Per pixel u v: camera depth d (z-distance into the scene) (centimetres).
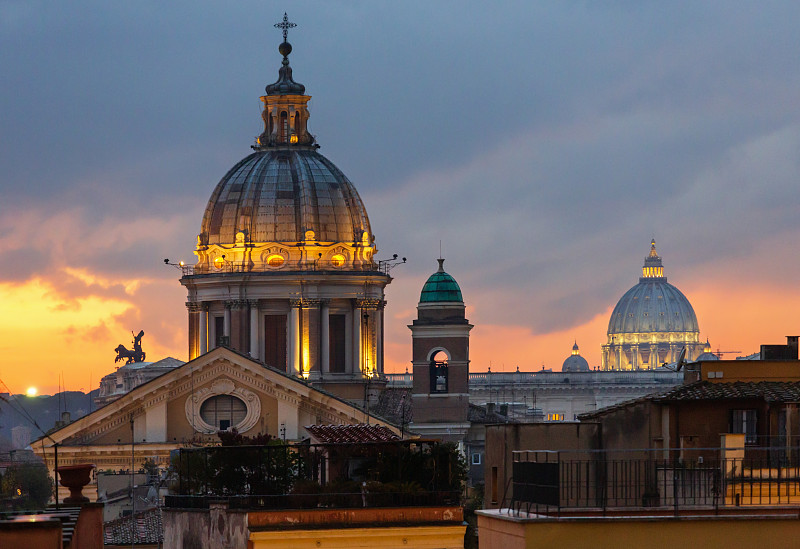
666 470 8188
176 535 9350
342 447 9344
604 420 9706
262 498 8850
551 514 6781
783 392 8988
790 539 6450
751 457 8231
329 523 8475
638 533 6444
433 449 9225
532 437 9975
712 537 6450
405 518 8556
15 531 5781
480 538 7012
